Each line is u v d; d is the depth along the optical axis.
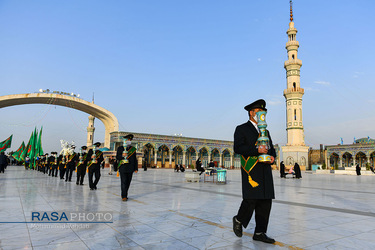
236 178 19.83
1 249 2.97
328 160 47.22
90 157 9.84
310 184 14.31
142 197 7.66
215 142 47.66
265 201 3.50
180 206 6.11
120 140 38.81
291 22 43.50
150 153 43.62
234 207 6.04
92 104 41.31
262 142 3.39
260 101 3.63
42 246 3.11
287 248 3.17
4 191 8.39
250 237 3.63
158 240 3.41
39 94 37.91
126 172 6.92
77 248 3.05
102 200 6.84
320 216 5.19
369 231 4.02
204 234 3.73
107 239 3.43
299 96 41.47
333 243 3.38
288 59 43.06
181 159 46.31
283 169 21.48
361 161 44.00
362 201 7.48
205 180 16.16
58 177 16.38
